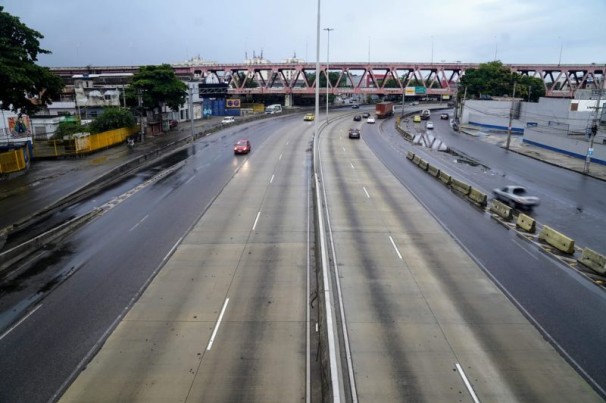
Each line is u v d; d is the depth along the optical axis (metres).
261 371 12.97
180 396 11.98
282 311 16.31
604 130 60.75
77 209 29.38
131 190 34.44
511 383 12.51
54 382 12.70
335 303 16.86
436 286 18.38
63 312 16.53
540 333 15.05
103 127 57.66
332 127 82.94
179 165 44.59
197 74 126.75
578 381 12.67
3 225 26.02
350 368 13.07
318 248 21.80
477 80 101.25
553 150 58.53
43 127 65.19
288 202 30.88
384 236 24.33
